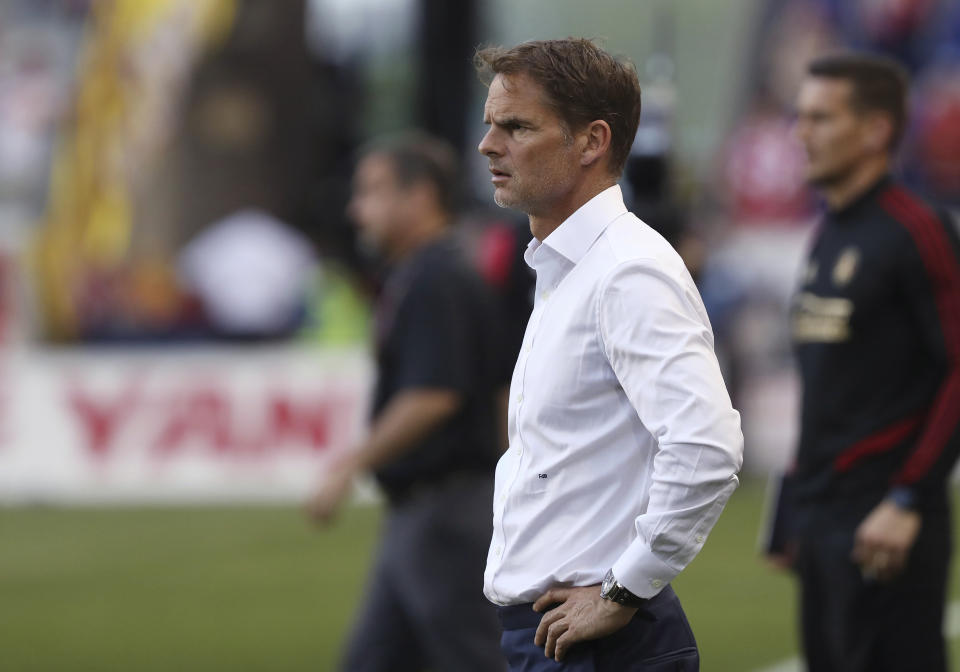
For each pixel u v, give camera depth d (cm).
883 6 4378
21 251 4081
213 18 4300
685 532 852
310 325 4256
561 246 913
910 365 1316
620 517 895
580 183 920
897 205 1327
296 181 4341
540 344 916
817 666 1383
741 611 2517
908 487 1273
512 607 937
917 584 1301
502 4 4409
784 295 4228
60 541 3256
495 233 1972
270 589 2753
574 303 899
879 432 1318
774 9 4438
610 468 895
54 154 4159
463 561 1501
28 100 4166
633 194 1698
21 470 3784
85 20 4206
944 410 1270
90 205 4172
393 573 1527
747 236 4316
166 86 4272
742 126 4416
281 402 3806
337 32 4397
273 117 4334
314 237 4319
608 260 891
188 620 2512
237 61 4316
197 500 3778
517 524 923
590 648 908
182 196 4234
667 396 850
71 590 2762
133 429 3803
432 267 1502
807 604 1379
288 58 4350
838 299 1338
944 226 1309
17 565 3003
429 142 1591
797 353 1396
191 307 4209
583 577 898
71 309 4119
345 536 3288
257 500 3772
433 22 4397
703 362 855
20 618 2538
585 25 4316
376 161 1568
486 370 1519
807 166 1374
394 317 1516
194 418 3806
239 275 4222
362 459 1495
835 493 1337
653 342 858
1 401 3797
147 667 2198
